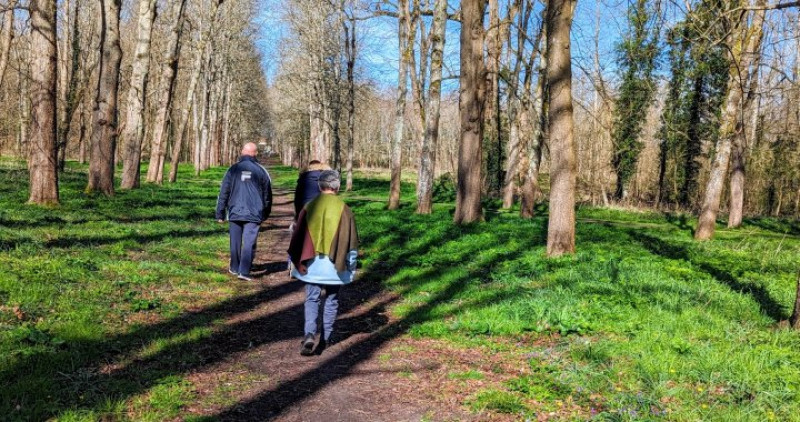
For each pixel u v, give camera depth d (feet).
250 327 19.69
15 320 15.81
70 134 143.23
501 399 13.12
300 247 16.74
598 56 47.47
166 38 121.80
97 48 51.98
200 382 14.10
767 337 18.01
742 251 41.68
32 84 36.81
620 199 117.91
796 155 101.81
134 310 19.30
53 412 11.11
